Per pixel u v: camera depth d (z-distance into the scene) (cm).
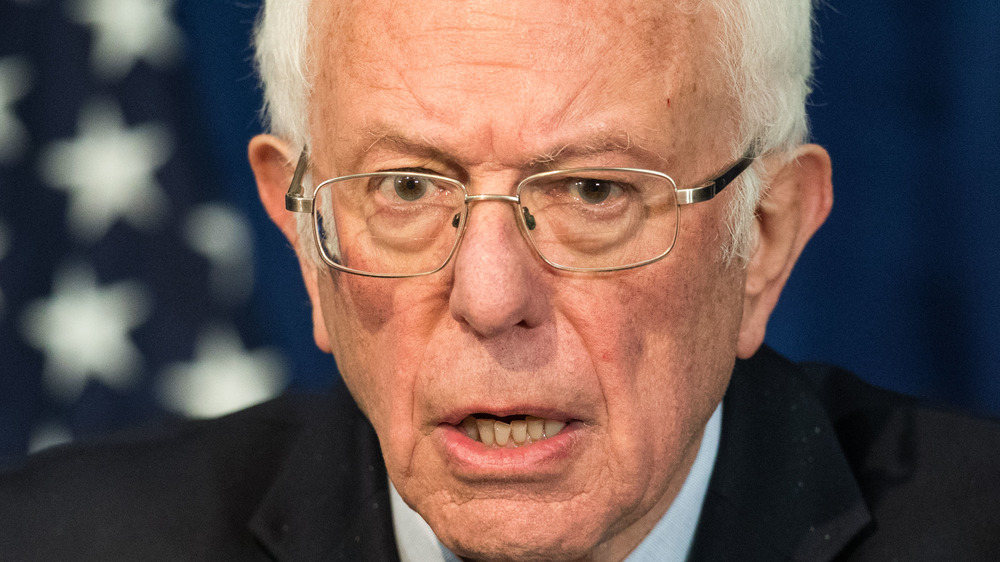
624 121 406
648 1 410
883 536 520
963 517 521
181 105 1046
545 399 410
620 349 419
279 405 659
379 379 448
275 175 534
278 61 488
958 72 876
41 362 1021
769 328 945
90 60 1046
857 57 901
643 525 495
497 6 400
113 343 1032
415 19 409
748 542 507
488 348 409
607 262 418
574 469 425
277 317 1057
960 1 870
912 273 905
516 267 400
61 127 1040
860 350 921
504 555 425
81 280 1033
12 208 1026
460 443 425
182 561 559
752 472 523
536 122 399
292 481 563
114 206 1041
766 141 476
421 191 425
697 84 427
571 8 400
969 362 890
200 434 634
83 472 610
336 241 455
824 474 527
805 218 511
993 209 874
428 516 445
